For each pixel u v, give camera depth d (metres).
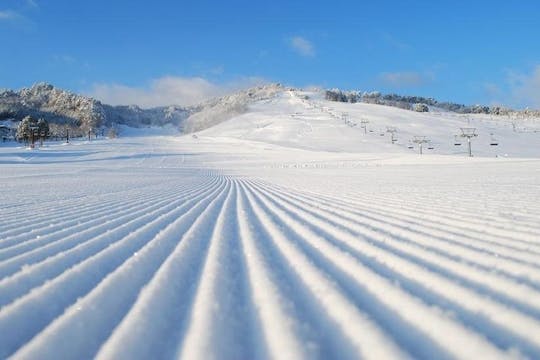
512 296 2.71
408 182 16.34
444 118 152.88
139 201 10.80
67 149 78.69
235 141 104.62
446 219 6.07
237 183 19.94
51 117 195.62
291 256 4.05
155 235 5.57
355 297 2.75
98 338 2.28
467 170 26.17
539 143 108.00
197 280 3.34
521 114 199.75
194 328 2.35
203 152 76.06
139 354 2.06
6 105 198.12
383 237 4.83
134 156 67.06
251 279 3.29
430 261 3.66
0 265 4.12
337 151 85.88
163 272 3.58
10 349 2.20
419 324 2.26
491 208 7.05
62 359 2.04
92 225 6.67
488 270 3.29
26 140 108.44
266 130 126.12
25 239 5.57
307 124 131.25
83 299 2.93
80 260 4.21
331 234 5.23
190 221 6.86
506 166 29.00
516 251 3.95
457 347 1.97
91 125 174.50
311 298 2.76
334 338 2.12
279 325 2.31
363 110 164.38
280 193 12.63
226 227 6.11
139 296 2.97
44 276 3.64
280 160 59.44
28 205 10.22
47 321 2.60
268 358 1.94
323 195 11.35
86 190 15.62
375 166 40.38
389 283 3.02
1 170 37.47
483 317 2.36
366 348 1.99
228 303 2.73
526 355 1.88
